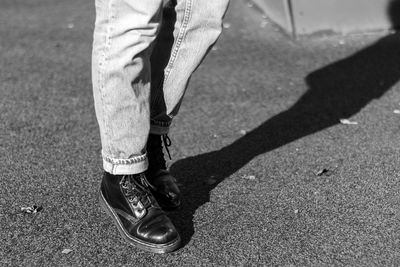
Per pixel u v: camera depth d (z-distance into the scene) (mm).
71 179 3105
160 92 2520
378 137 3541
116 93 2297
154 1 2201
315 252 2447
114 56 2256
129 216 2508
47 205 2846
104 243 2537
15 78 4602
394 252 2436
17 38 5527
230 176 3105
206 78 4562
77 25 5922
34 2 6762
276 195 2902
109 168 2463
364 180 3035
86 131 3711
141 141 2406
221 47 5203
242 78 4551
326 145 3453
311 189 2953
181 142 3539
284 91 4305
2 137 3625
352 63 4785
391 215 2707
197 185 3016
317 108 4000
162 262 2406
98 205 2834
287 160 3277
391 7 5434
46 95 4285
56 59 5020
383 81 4422
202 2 2377
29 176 3145
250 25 5727
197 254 2449
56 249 2502
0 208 2828
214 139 3578
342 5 5379
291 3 5352
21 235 2605
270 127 3732
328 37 5363
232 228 2627
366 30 5426
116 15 2225
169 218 2688
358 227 2617
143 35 2230
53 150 3449
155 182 2727
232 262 2395
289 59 4918
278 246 2490
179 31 2422
